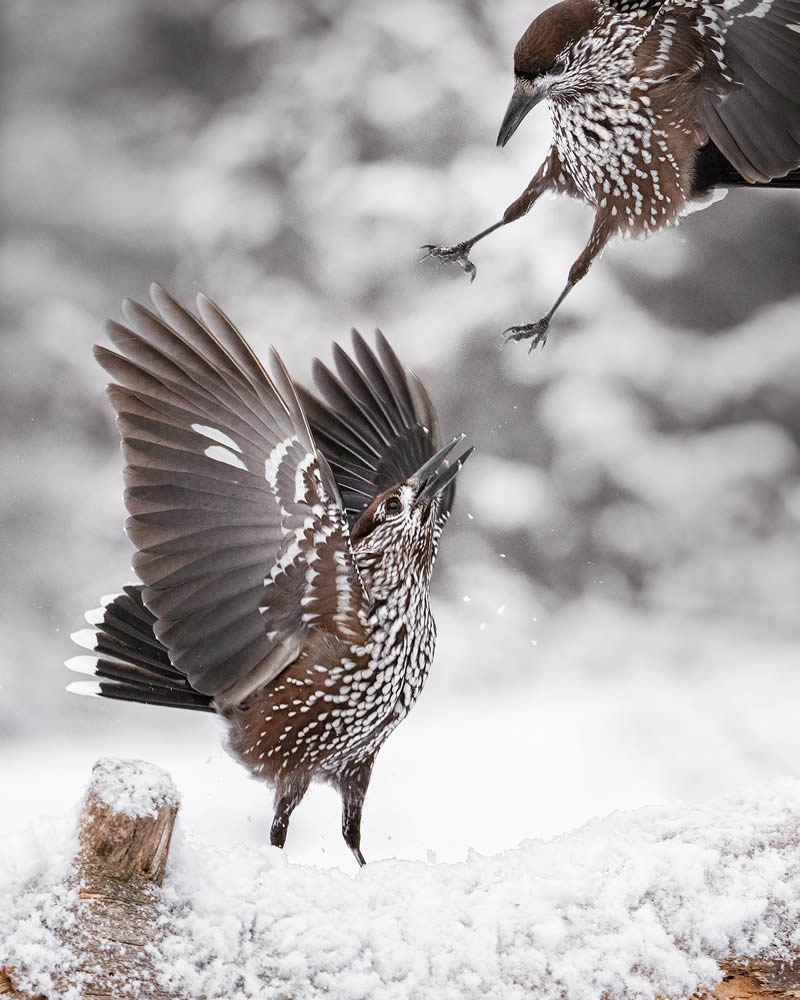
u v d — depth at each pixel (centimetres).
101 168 2244
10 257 2091
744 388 1816
